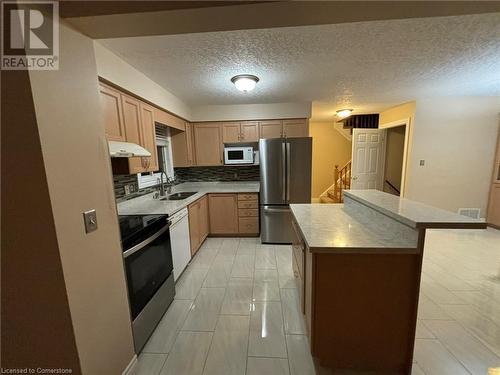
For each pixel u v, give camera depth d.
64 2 0.98
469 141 3.86
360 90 3.09
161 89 2.70
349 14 1.04
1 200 0.95
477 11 1.01
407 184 4.02
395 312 1.33
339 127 6.02
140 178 2.87
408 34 1.66
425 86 2.96
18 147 0.91
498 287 2.23
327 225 1.66
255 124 3.79
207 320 1.87
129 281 1.47
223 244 3.50
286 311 1.95
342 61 2.11
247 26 1.13
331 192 6.14
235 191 3.63
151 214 2.08
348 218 1.85
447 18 1.45
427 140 3.87
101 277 1.21
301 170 3.34
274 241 3.50
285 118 3.72
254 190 3.65
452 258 2.86
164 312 1.95
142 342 1.60
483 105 3.74
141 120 2.32
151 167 2.46
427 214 1.31
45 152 0.92
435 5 0.97
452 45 1.83
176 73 2.30
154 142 2.59
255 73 2.37
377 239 1.36
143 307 1.62
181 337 1.70
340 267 1.31
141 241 1.59
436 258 2.86
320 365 1.45
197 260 2.97
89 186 1.14
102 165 1.23
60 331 1.05
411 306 1.31
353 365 1.41
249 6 0.96
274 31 1.58
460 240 3.46
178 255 2.42
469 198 4.01
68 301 1.02
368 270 1.31
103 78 1.73
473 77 2.61
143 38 1.61
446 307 1.95
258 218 3.69
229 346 1.60
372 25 1.53
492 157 3.90
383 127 4.62
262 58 2.01
